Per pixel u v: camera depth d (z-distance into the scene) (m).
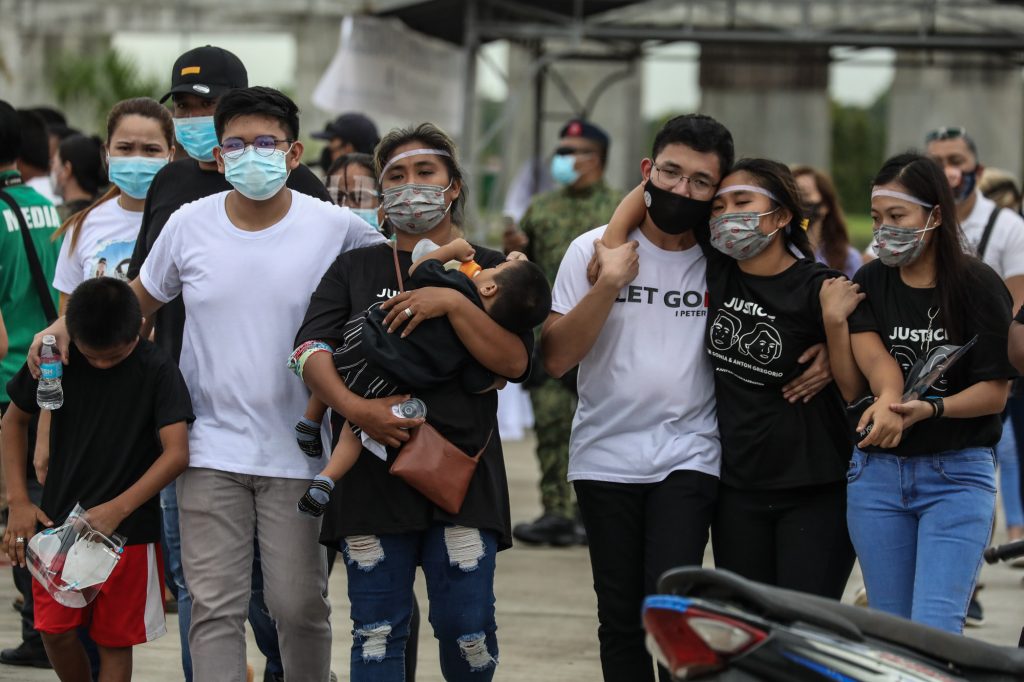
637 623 12.23
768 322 11.71
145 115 15.08
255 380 12.12
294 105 12.24
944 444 11.41
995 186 22.81
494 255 12.01
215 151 12.18
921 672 8.12
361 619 11.62
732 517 12.01
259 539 12.27
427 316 11.27
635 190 12.29
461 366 11.46
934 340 11.48
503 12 33.28
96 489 12.30
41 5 47.28
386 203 11.84
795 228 11.88
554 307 12.44
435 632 11.82
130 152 15.00
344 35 29.09
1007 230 18.55
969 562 11.31
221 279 12.17
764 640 8.02
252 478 12.15
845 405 11.91
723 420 11.99
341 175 15.95
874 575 11.61
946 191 11.46
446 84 33.22
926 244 11.53
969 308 11.41
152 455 12.45
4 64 46.34
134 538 12.48
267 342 12.17
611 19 33.84
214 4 45.97
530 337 11.77
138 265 13.51
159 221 13.33
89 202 21.09
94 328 11.83
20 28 47.31
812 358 11.68
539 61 34.53
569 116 39.44
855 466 11.76
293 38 45.97
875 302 11.70
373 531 11.44
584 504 12.36
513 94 42.12
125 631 12.56
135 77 62.69
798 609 8.14
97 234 15.29
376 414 11.18
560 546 23.00
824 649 8.10
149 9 46.62
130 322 11.95
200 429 12.24
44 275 16.12
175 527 13.28
